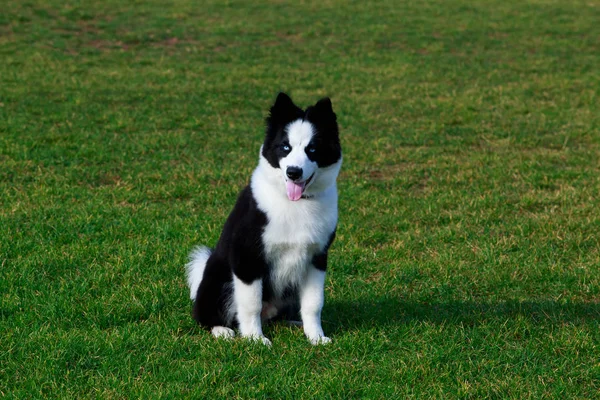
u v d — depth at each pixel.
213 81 18.36
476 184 11.56
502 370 5.81
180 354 5.84
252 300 6.03
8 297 6.80
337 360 5.85
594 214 10.09
